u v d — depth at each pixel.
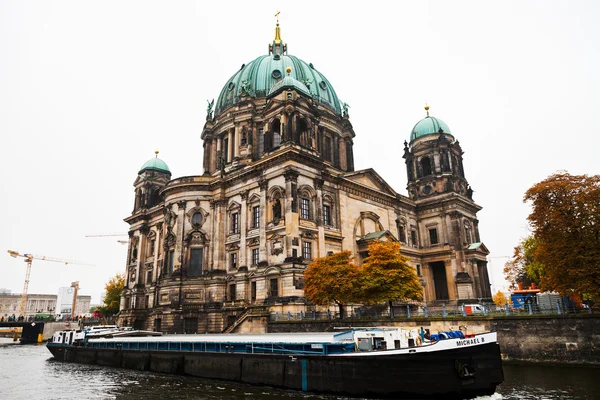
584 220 36.91
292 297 50.62
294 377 29.70
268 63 81.81
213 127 81.12
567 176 39.78
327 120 78.31
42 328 97.25
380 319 44.00
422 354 25.20
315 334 31.78
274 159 57.81
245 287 58.16
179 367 38.09
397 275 46.41
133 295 81.25
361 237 66.25
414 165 86.62
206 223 66.12
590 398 23.98
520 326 37.59
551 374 31.48
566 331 35.38
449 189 80.25
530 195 40.88
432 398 24.67
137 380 35.75
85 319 110.31
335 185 64.19
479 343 26.08
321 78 85.25
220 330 57.78
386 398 25.73
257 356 32.22
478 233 86.19
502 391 26.55
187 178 68.25
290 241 52.97
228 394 28.66
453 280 76.62
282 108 60.62
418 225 83.19
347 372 27.36
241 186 63.66
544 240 39.44
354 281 46.28
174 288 62.56
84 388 32.81
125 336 49.75
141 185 89.19
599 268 34.84
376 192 71.44
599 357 33.66
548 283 38.34
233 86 81.56
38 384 35.06
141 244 84.38
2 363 51.97
